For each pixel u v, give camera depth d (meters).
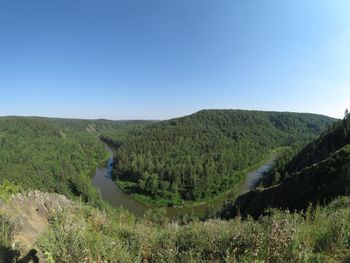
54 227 4.43
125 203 71.75
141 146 146.00
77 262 3.31
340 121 81.25
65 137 174.88
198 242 4.55
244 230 4.41
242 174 104.25
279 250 3.44
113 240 4.61
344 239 3.98
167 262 3.90
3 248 3.30
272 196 30.94
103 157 137.25
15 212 4.70
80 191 67.44
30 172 84.81
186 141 159.00
